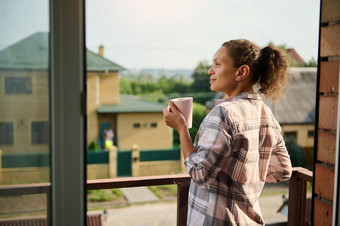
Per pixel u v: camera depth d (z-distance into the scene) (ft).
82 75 4.00
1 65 3.91
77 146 4.05
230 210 4.22
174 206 57.82
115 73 75.97
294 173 6.82
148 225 50.06
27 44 3.91
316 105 4.83
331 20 4.56
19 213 4.07
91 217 33.47
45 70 3.94
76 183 4.08
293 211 6.91
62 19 3.90
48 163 4.04
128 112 74.13
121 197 59.82
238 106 4.26
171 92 93.86
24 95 3.96
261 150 4.55
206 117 4.32
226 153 4.04
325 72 4.69
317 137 4.84
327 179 4.73
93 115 73.31
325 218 4.77
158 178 6.35
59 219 4.09
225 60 4.54
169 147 75.61
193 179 4.19
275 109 69.77
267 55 4.58
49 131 4.01
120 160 67.00
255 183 4.40
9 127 3.98
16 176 4.02
